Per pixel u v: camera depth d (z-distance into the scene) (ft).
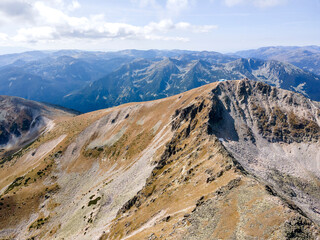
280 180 301.84
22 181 558.56
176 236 143.95
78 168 565.12
